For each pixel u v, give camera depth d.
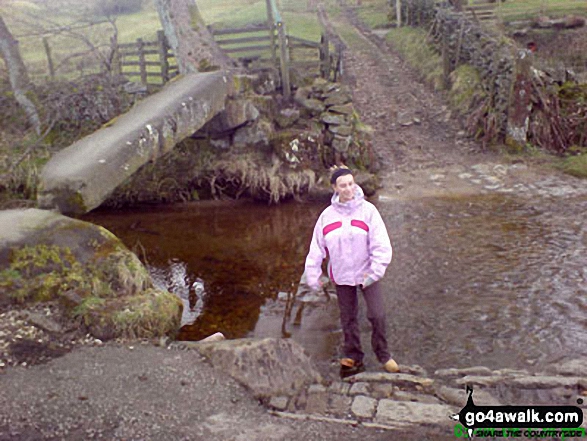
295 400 3.81
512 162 10.75
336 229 4.18
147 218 9.23
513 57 11.10
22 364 3.97
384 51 18.41
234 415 3.52
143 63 12.79
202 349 4.21
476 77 13.09
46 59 16.14
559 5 19.55
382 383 4.05
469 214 8.32
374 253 4.13
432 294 5.89
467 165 10.79
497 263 6.53
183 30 11.23
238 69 11.15
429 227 7.89
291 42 12.27
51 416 3.37
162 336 4.59
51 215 5.35
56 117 10.98
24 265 4.85
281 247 7.66
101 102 11.59
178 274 6.89
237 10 25.08
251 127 10.09
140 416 3.42
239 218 9.05
